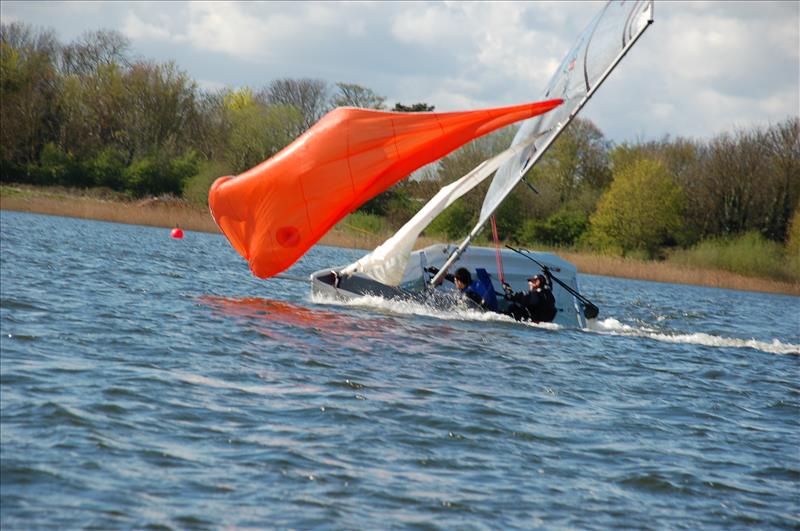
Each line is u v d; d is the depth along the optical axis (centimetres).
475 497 1694
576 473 1903
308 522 1506
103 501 1508
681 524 1678
